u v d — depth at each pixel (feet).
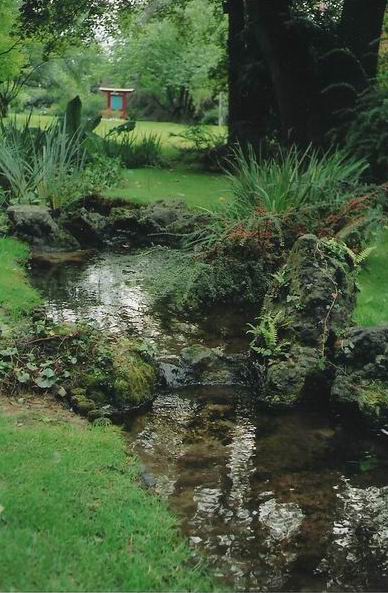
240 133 52.06
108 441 14.73
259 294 25.34
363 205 26.25
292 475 14.78
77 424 15.58
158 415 17.29
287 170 28.94
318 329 18.94
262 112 52.19
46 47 68.59
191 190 41.11
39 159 37.32
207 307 24.80
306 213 26.48
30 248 32.32
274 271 25.62
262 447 15.96
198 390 18.94
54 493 11.97
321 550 12.28
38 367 17.31
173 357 20.18
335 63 42.01
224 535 12.49
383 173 34.17
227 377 19.62
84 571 10.18
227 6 53.47
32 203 36.04
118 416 16.84
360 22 41.63
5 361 17.43
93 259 31.50
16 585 9.57
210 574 11.40
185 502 13.43
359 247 25.99
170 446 15.74
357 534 12.82
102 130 83.30
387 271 25.50
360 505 13.75
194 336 22.13
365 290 23.52
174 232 32.81
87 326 19.80
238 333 22.58
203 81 108.88
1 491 11.72
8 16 62.28
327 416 17.70
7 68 64.95
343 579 11.58
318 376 18.30
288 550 12.23
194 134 58.90
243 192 29.60
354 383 17.81
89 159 44.39
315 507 13.60
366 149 33.94
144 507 12.54
